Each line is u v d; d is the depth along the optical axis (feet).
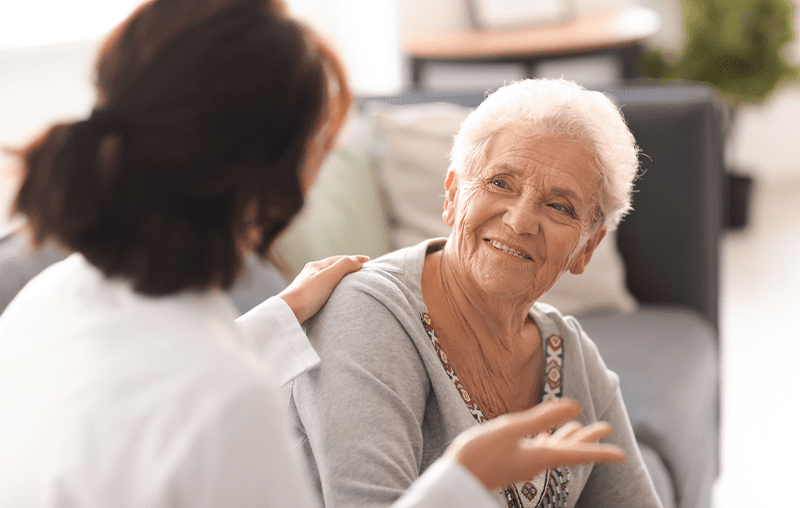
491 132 3.33
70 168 1.82
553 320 3.63
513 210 3.23
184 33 1.92
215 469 1.80
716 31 13.85
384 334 3.16
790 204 16.21
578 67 12.53
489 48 12.41
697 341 6.89
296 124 2.04
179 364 1.88
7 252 4.25
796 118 16.93
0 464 1.88
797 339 10.84
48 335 2.02
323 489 2.93
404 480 2.90
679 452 5.57
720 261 7.86
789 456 8.45
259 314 3.14
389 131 7.32
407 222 7.22
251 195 2.05
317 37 2.11
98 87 2.01
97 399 1.85
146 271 1.92
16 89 7.73
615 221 3.61
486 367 3.44
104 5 9.13
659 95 7.49
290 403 3.28
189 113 1.86
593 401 3.70
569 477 3.47
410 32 14.46
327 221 6.15
